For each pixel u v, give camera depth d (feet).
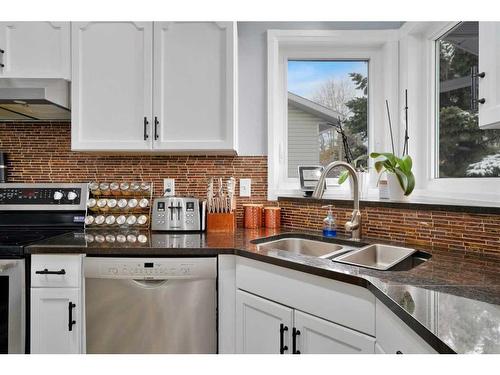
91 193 6.44
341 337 3.45
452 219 4.35
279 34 6.74
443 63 6.01
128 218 6.22
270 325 4.21
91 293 4.66
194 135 5.68
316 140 7.16
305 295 3.83
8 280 4.49
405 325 2.60
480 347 1.86
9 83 5.47
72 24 5.67
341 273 3.40
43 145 6.77
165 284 4.69
